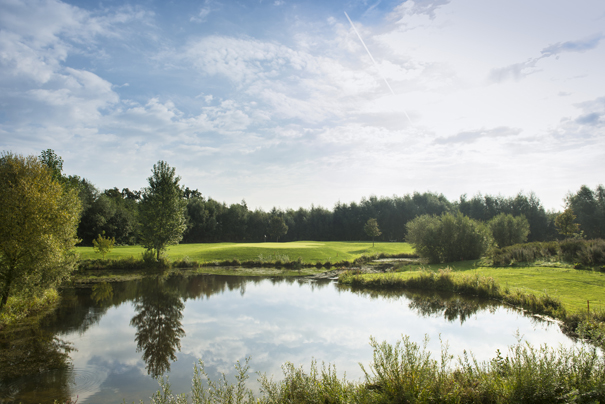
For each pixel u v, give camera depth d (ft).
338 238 317.22
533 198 256.11
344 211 321.73
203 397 22.68
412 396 19.20
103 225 208.85
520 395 19.38
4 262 51.72
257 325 49.80
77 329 49.49
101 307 62.80
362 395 20.90
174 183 130.11
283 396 22.41
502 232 141.59
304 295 72.95
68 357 38.93
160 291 78.18
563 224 176.86
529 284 67.26
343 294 73.82
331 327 47.98
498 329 45.09
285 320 52.21
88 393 30.40
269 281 93.15
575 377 20.22
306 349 39.34
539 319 49.85
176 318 54.70
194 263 124.26
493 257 104.32
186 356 38.55
